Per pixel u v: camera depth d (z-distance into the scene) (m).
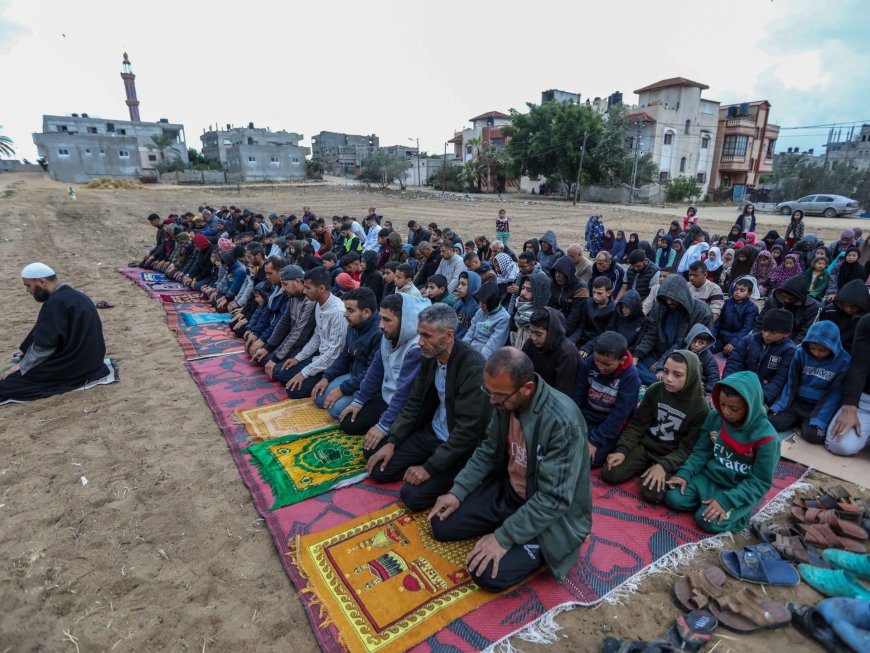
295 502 3.43
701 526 3.19
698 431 3.58
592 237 15.70
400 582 2.75
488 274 6.43
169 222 12.55
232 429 4.43
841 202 26.69
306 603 2.61
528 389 2.62
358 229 12.88
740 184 45.12
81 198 31.00
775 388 4.48
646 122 38.62
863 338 3.91
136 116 70.31
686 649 2.32
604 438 3.88
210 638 2.44
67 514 3.33
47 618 2.55
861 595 2.58
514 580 2.65
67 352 5.24
